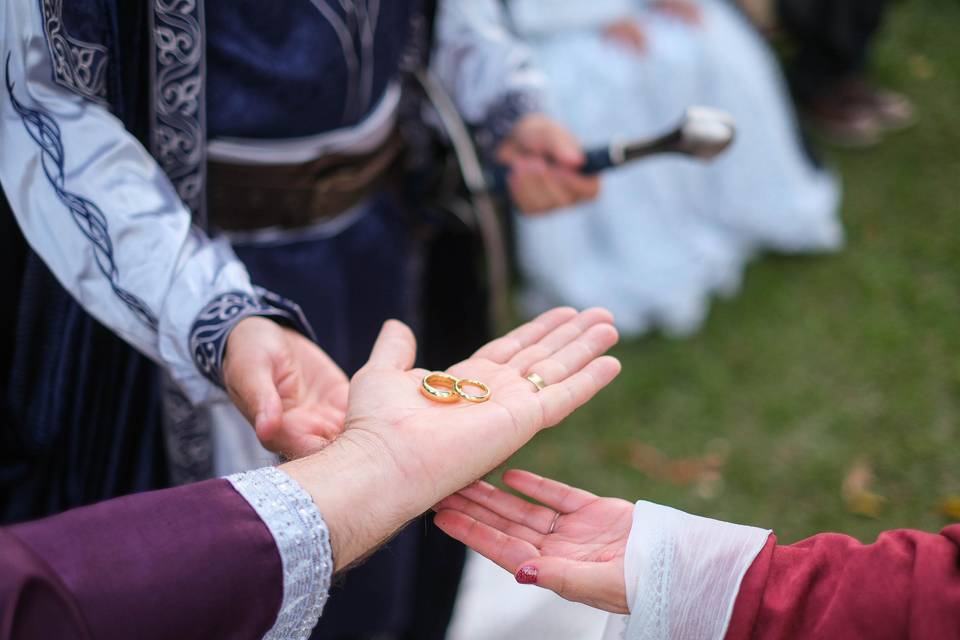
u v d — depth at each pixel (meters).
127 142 0.82
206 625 0.63
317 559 0.66
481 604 1.33
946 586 0.66
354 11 0.92
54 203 0.81
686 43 2.00
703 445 1.72
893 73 2.77
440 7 1.12
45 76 0.79
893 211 2.30
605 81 1.93
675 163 2.03
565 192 1.15
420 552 1.21
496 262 1.17
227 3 0.86
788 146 2.16
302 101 0.92
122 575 0.61
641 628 0.72
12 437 0.94
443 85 1.18
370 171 1.02
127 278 0.82
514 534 0.78
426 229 1.16
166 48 0.85
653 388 1.85
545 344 0.84
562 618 1.31
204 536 0.64
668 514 0.75
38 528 0.62
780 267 2.15
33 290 0.88
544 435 1.75
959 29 2.96
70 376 0.92
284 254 0.98
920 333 1.96
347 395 0.84
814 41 2.51
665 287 1.97
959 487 1.63
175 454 0.98
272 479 0.68
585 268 2.00
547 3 1.93
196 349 0.82
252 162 0.93
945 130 2.56
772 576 0.72
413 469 0.71
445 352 1.24
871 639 0.68
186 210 0.85
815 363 1.90
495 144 1.17
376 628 1.17
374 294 1.09
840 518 1.58
